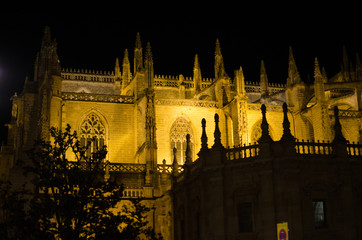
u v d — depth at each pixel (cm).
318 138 7381
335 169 4250
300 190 4119
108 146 7400
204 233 4353
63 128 7181
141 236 5994
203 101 7725
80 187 3756
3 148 7394
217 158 4378
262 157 4188
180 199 5316
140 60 7781
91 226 3675
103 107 7506
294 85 8012
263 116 4316
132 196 6234
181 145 7531
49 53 8144
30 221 3519
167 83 9325
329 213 4144
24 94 7931
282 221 4016
